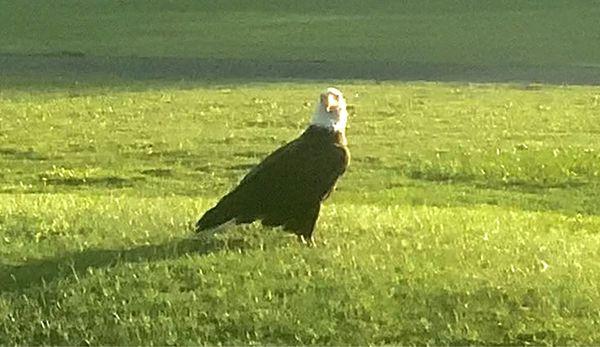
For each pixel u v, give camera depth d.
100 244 12.89
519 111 30.47
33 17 49.19
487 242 13.61
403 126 28.23
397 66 38.12
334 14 50.62
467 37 44.31
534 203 21.39
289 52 40.62
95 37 43.97
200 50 40.94
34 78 35.16
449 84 34.88
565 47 42.19
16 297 11.42
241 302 11.31
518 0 53.84
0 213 14.17
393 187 22.58
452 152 25.36
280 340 10.84
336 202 20.48
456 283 11.67
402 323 10.99
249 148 25.69
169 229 13.53
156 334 10.95
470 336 10.83
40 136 26.78
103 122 28.50
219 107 30.56
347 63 38.59
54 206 15.22
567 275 12.15
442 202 21.20
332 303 11.26
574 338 10.81
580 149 25.72
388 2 53.75
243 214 12.89
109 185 22.70
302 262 12.24
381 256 12.59
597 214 20.39
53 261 12.27
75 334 10.99
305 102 31.38
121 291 11.52
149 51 40.69
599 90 34.03
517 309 11.23
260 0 54.38
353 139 26.58
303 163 12.85
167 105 30.84
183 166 24.12
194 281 11.76
